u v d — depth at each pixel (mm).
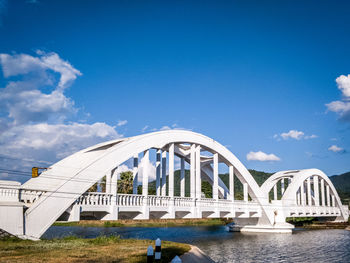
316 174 64312
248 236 48031
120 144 28953
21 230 22172
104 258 17688
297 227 70250
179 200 33531
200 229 60469
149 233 49938
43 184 26797
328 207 68688
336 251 35531
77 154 29922
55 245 21734
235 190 156750
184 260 20266
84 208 25156
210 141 40594
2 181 22531
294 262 29422
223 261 28922
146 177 30188
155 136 32375
